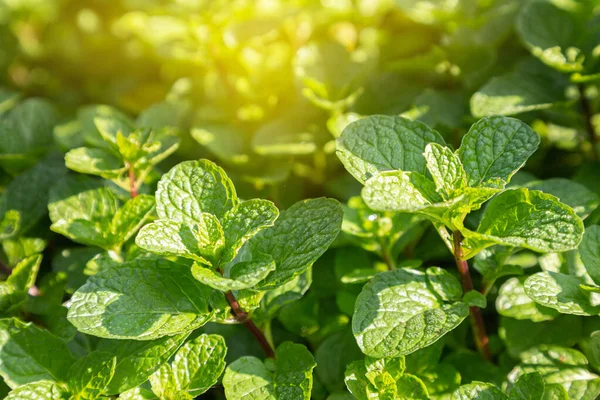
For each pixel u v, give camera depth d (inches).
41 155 22.5
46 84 31.5
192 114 24.0
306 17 24.5
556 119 22.2
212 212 17.3
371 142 17.4
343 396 18.2
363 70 22.8
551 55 20.8
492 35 23.3
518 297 18.8
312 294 20.3
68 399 17.2
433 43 25.0
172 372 17.5
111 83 30.2
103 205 19.6
